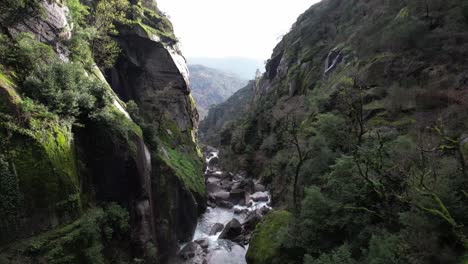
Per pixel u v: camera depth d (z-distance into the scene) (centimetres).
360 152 1658
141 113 3766
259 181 4519
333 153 2078
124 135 1861
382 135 2023
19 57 1533
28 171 1273
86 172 1652
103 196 1720
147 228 1922
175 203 2488
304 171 2244
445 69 2441
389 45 3109
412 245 1094
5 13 1633
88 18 3144
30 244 1217
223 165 6053
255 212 3177
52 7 1966
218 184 4444
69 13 2283
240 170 5453
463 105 1936
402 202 1341
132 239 1806
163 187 2405
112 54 3350
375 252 1177
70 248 1330
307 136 2855
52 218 1341
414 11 3244
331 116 2203
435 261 1035
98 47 3070
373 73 2928
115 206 1714
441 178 1219
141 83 4075
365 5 5831
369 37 3775
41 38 1820
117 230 1694
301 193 2241
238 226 2817
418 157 1485
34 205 1277
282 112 5050
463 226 1066
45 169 1335
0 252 1138
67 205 1406
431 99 2242
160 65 4253
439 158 1468
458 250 1046
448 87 2270
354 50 4147
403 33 2917
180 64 4709
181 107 4512
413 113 2295
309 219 1622
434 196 1102
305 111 4216
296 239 1692
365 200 1505
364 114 2517
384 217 1375
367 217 1445
